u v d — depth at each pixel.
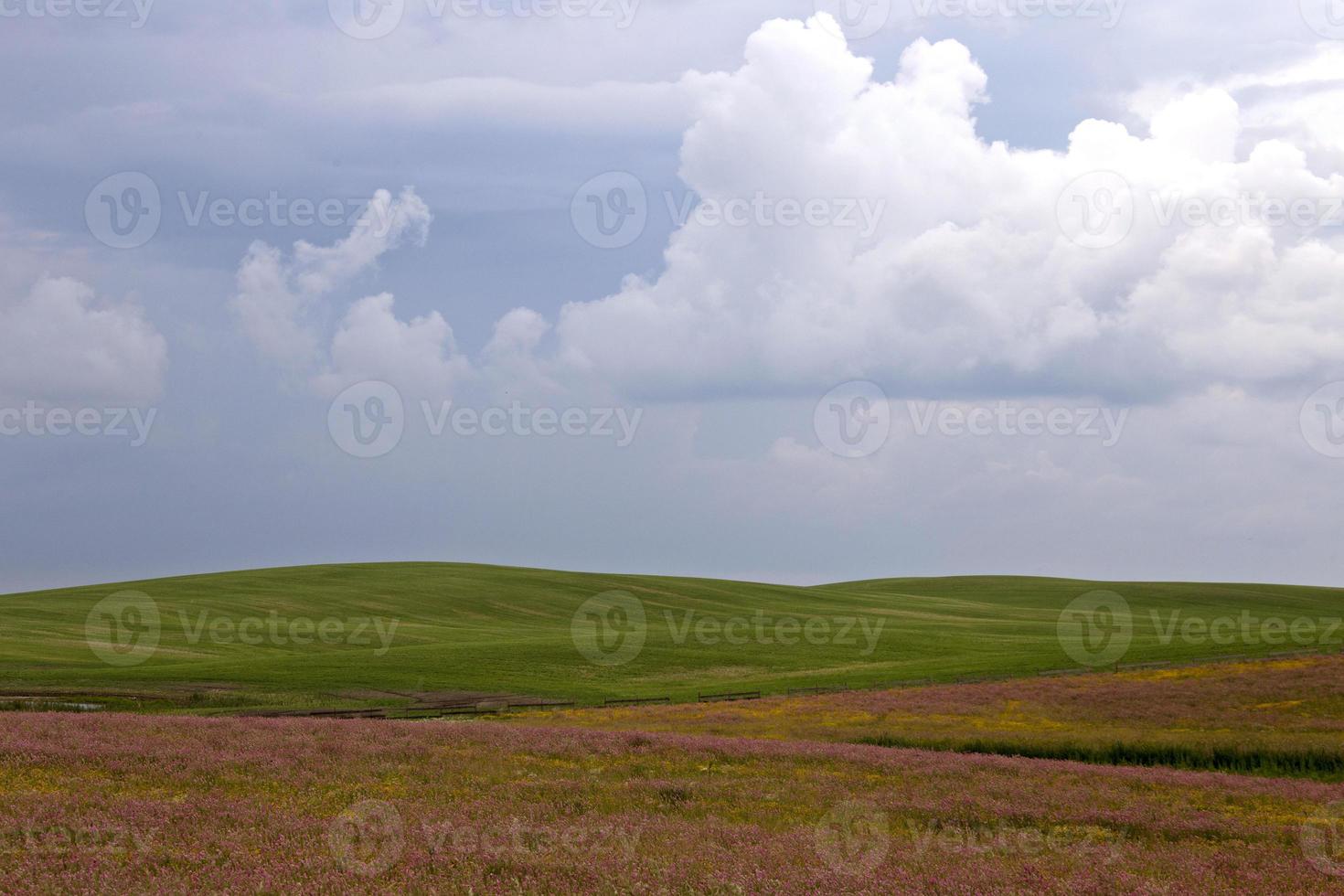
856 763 29.95
